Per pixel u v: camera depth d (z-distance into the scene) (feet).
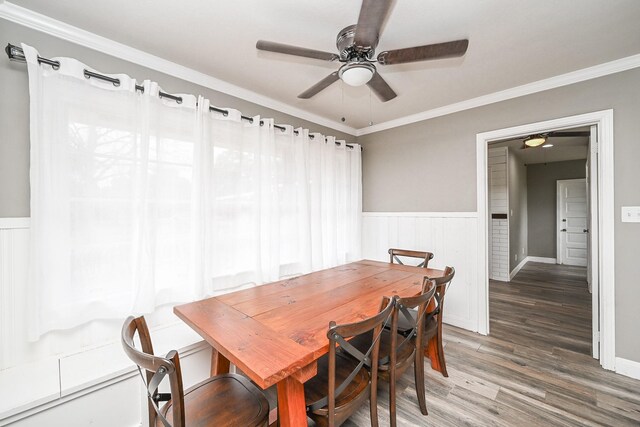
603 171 6.97
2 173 4.89
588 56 6.64
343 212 11.62
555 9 5.06
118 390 4.83
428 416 5.39
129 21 5.41
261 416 3.56
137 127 6.13
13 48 4.77
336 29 5.68
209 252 7.32
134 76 6.43
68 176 5.31
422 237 10.59
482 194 9.09
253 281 8.34
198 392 3.98
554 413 5.40
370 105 9.73
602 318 6.97
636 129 6.58
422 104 9.66
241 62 6.93
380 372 5.05
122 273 5.93
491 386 6.28
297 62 6.92
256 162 8.34
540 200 21.12
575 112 7.40
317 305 5.13
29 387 4.32
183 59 6.80
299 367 3.27
